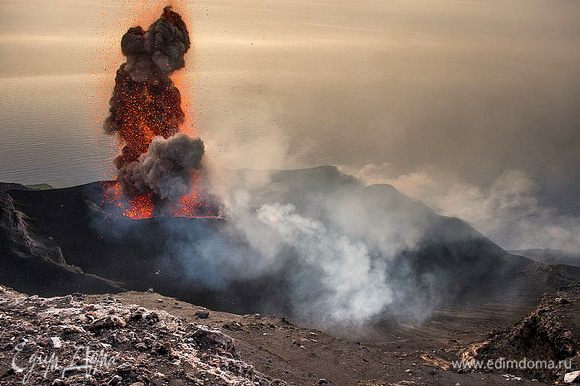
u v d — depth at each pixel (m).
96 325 18.64
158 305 35.66
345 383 26.05
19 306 20.97
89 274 81.75
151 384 15.60
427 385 26.89
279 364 26.55
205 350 19.72
